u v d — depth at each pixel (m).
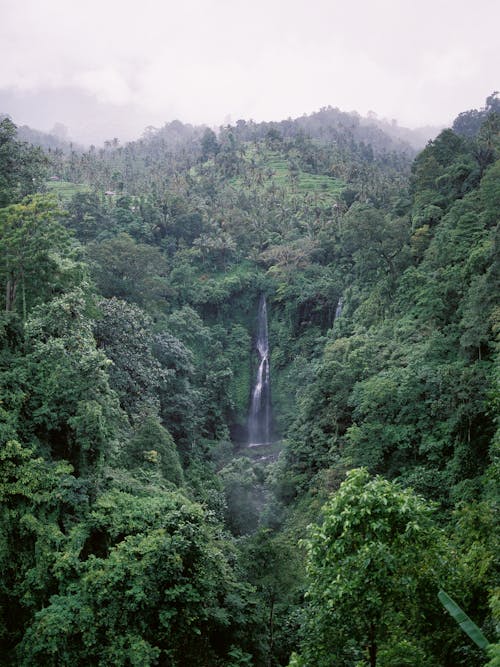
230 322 75.62
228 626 20.48
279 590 21.11
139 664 17.03
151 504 22.05
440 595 10.38
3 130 40.69
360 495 12.20
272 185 106.25
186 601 18.67
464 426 30.59
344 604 11.62
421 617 12.23
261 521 38.69
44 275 29.11
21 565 20.16
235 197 101.06
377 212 51.03
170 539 19.44
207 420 60.00
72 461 23.23
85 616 17.75
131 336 39.72
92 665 18.00
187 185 105.69
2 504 20.05
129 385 38.16
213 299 72.44
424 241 50.44
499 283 33.03
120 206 81.81
